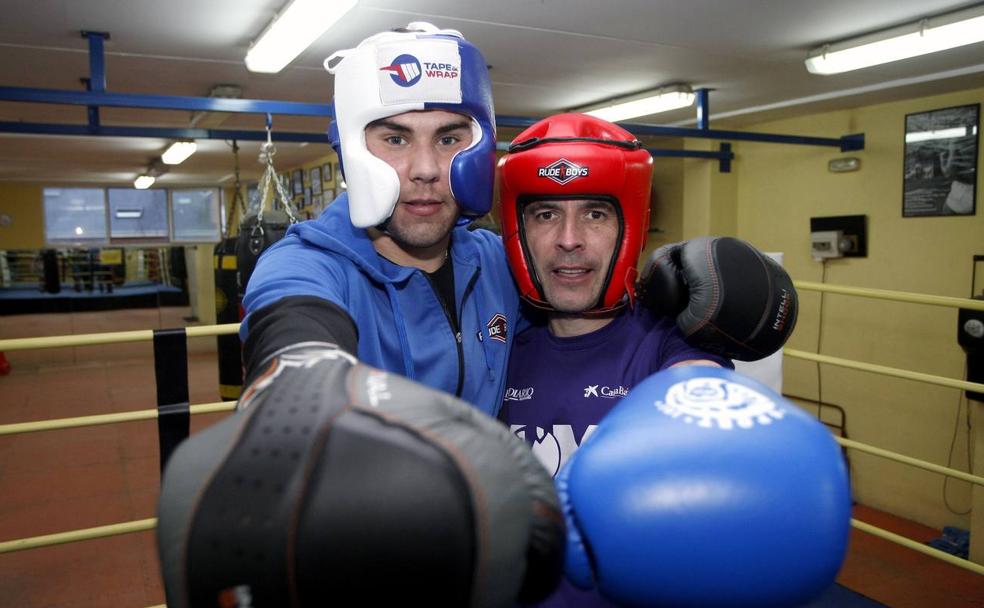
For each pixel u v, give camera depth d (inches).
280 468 15.8
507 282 45.3
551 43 117.0
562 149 38.1
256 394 20.4
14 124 133.5
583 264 40.0
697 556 18.6
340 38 113.0
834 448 21.4
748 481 19.2
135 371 287.7
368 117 34.7
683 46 119.0
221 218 442.6
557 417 42.4
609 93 160.4
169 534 16.0
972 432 144.6
